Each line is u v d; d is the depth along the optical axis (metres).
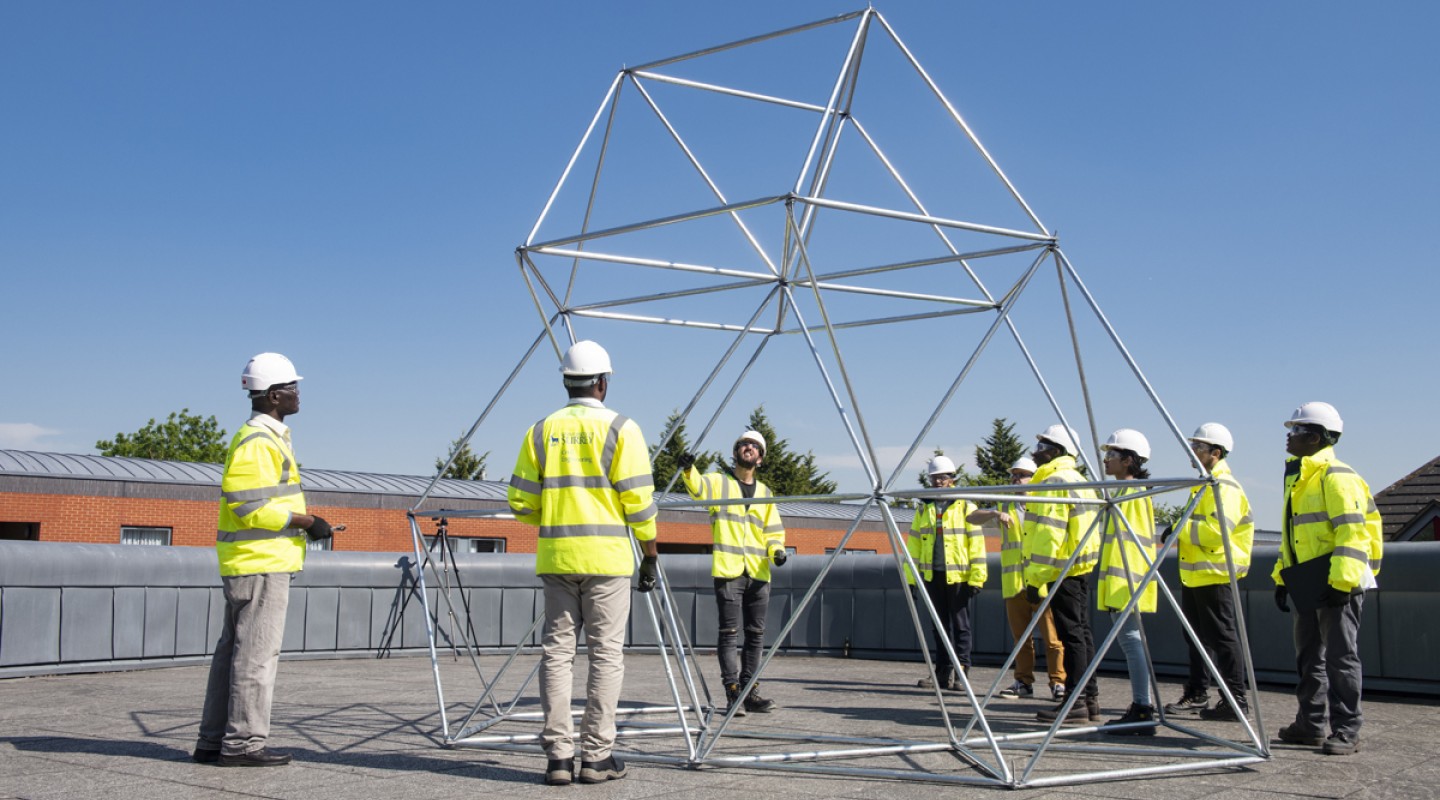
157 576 11.03
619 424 5.24
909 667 11.94
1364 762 5.60
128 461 24.78
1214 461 7.30
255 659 5.44
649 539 5.25
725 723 5.57
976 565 9.46
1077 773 5.30
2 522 22.55
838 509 32.75
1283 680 9.69
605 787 4.95
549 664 5.10
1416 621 8.86
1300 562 6.06
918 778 5.06
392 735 6.53
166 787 4.89
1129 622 6.81
